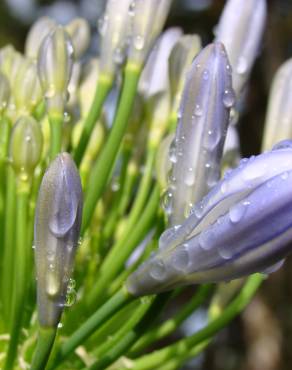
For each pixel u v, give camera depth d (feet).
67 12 2.06
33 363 0.60
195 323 1.72
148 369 0.74
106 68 0.77
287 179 0.54
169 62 0.82
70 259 0.59
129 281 0.62
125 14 0.78
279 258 0.56
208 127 0.63
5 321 0.76
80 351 0.71
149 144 0.83
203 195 0.63
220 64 0.64
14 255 0.75
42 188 0.59
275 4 1.76
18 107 0.79
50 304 0.59
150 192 0.88
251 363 1.75
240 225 0.55
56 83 0.74
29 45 0.93
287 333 1.77
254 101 1.80
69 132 0.81
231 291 0.84
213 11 1.84
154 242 0.75
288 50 1.86
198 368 2.10
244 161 0.56
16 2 2.01
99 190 0.73
